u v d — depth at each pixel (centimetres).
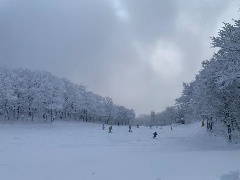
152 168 1305
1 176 1223
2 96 8281
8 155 2211
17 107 8712
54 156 2141
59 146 3356
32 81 8988
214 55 2680
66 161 1788
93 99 11269
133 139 4634
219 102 2895
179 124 8806
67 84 10675
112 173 1216
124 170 1285
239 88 2627
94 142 4034
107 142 4088
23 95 8788
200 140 2984
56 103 8881
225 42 2270
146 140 4516
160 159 1650
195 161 1486
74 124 7862
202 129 3578
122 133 5588
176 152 2238
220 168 1212
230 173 892
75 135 4969
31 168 1453
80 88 11381
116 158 1869
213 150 2308
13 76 9069
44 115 9106
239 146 2534
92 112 11419
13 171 1359
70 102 10450
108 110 12406
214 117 3025
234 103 2816
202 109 3175
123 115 13562
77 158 1986
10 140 3922
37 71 9750
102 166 1452
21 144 3519
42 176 1206
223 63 2366
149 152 2358
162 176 1073
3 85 8450
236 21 2356
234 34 2298
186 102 6556
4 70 9638
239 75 2105
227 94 2805
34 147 3150
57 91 9144
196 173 1100
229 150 2220
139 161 1602
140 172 1207
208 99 2911
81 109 10694
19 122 8244
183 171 1171
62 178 1142
